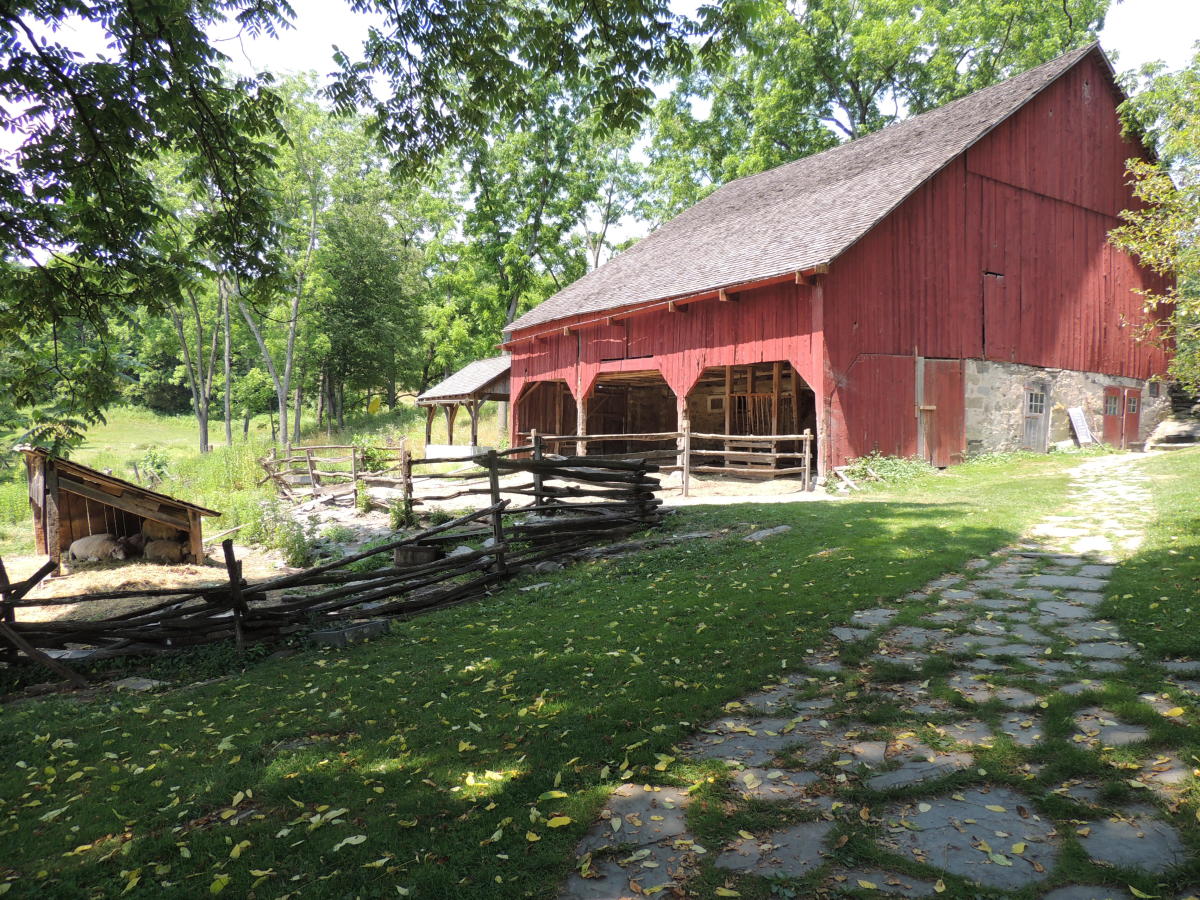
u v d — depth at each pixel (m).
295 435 39.22
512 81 7.53
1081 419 20.05
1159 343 13.85
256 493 20.19
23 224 6.62
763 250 17.34
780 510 11.78
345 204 41.75
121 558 12.69
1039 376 19.16
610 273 23.94
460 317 41.59
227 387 37.06
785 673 4.74
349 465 24.42
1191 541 7.47
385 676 5.39
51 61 5.91
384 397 53.59
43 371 7.45
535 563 9.20
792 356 15.54
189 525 12.32
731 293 16.81
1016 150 18.30
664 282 19.31
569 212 37.97
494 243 38.19
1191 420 23.03
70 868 3.01
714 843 2.85
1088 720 3.68
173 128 6.93
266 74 6.95
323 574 7.04
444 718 4.38
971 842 2.74
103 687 5.78
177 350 44.47
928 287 16.70
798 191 20.61
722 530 10.45
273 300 8.23
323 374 44.84
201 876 2.88
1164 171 14.23
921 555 7.77
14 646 5.99
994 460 17.48
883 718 3.89
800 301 15.38
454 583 8.42
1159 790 2.98
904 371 16.28
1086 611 5.58
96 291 7.40
